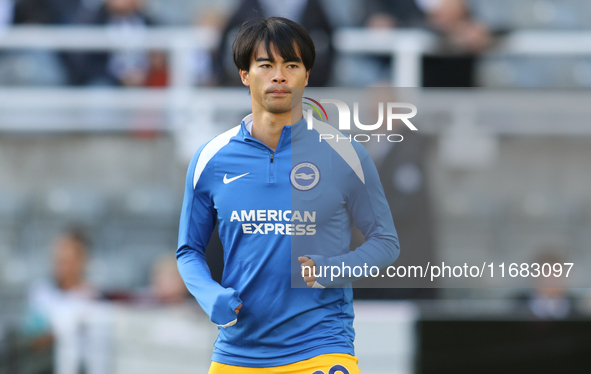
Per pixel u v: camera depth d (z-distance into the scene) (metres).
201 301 7.76
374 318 15.88
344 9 25.33
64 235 18.58
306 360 7.98
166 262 18.06
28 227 21.02
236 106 19.66
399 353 15.77
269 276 8.09
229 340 8.29
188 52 20.52
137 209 21.05
